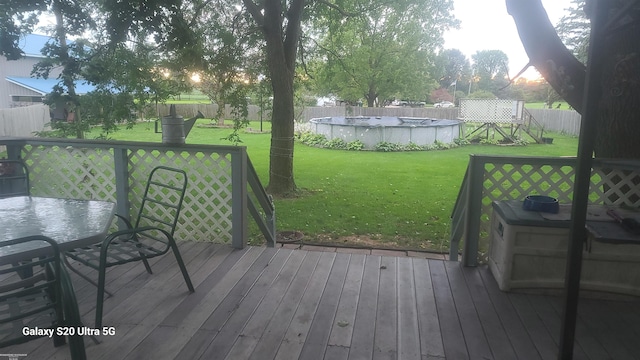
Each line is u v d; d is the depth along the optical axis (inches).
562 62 133.2
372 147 598.2
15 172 140.6
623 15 63.4
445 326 97.4
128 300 107.8
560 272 111.9
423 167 440.8
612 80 126.3
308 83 401.1
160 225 155.9
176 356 84.4
